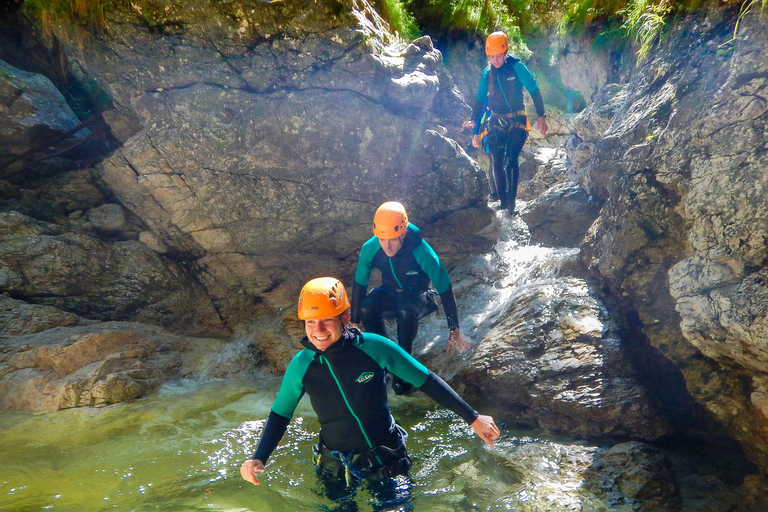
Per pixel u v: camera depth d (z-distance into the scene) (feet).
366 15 18.92
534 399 12.96
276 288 20.15
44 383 15.14
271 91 17.17
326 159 18.08
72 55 16.79
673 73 14.69
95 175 20.34
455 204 20.04
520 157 27.35
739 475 10.43
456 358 15.25
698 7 14.35
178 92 16.87
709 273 11.44
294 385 9.51
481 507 9.39
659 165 13.51
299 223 19.01
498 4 28.09
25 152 19.43
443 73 20.88
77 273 18.47
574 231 20.35
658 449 11.03
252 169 17.85
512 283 18.61
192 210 18.31
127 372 15.51
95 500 10.12
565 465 10.77
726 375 11.84
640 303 14.14
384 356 9.45
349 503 9.50
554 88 29.27
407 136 18.51
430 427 12.62
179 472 11.06
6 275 17.71
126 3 15.99
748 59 11.23
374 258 14.11
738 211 11.14
